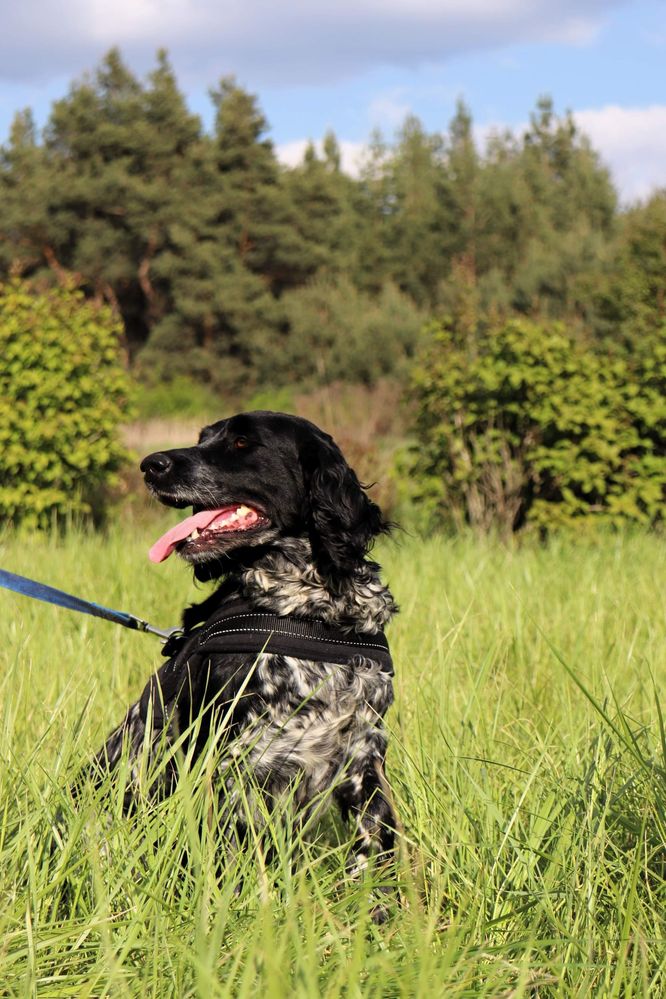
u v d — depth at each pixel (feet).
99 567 26.73
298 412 100.94
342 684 11.52
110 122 182.50
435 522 39.81
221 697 11.27
